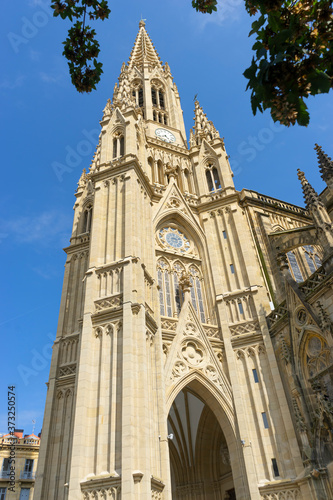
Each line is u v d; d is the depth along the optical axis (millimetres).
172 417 35562
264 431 26828
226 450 33781
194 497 32469
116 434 22266
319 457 23484
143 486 20516
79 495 20781
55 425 29578
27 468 56250
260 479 25250
